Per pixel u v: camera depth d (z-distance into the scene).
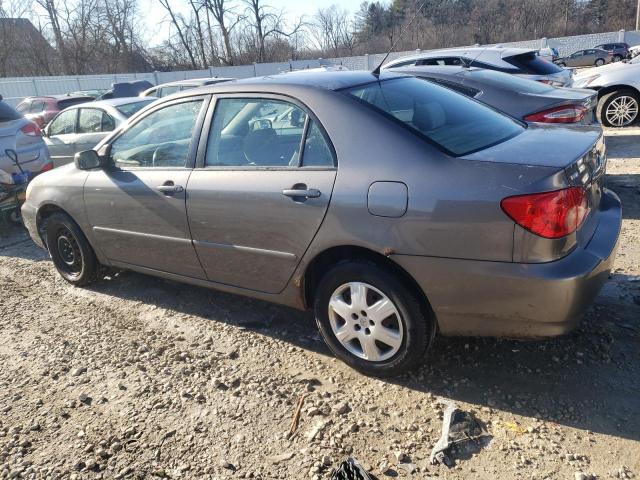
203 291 4.57
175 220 3.74
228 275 3.63
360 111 3.02
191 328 3.96
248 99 3.47
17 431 2.96
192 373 3.37
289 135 3.23
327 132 3.06
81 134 8.85
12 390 3.35
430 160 2.75
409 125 2.96
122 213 4.09
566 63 35.47
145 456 2.70
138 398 3.16
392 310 2.93
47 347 3.83
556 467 2.42
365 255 3.01
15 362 3.67
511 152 2.77
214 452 2.70
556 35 46.56
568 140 3.00
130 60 40.47
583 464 2.42
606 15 53.88
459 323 2.80
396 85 3.50
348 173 2.94
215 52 42.78
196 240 3.67
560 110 5.73
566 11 49.97
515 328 2.69
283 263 3.27
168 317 4.16
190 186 3.61
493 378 3.05
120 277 5.02
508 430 2.66
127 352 3.68
